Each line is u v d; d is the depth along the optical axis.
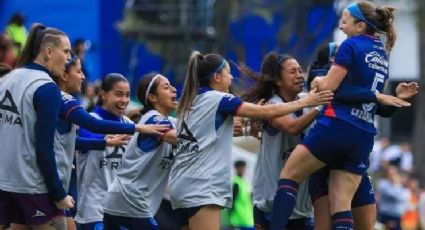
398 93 22.92
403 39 86.56
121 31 58.62
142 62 59.16
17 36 39.72
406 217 56.28
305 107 21.56
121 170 24.83
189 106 22.44
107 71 58.81
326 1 59.66
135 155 24.55
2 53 32.91
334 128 21.52
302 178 21.88
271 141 23.88
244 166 41.06
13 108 20.53
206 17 60.59
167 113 25.23
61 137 21.70
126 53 58.66
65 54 20.92
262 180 24.05
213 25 60.28
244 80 24.23
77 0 59.12
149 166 24.48
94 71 58.47
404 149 75.31
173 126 24.45
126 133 22.34
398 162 71.81
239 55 58.81
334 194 21.94
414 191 57.38
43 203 20.59
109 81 25.92
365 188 23.06
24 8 59.25
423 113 73.50
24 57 20.91
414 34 85.88
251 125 24.09
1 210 20.91
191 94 22.45
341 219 21.78
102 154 25.81
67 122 21.78
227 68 22.72
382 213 54.88
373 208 23.16
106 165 25.88
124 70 58.31
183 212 22.53
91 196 25.83
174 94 25.14
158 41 59.25
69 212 24.50
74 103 21.80
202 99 22.33
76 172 26.38
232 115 22.19
